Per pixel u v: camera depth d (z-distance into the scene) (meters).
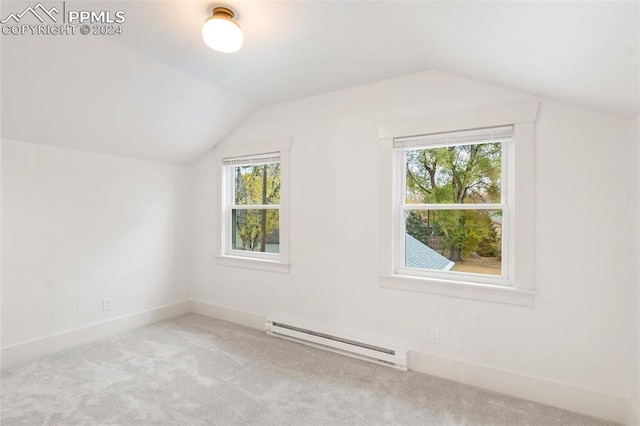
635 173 1.77
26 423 1.75
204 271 3.75
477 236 2.33
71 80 2.23
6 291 2.43
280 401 2.00
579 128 1.95
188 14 1.79
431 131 2.38
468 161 2.37
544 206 2.04
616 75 1.36
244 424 1.78
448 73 2.34
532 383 2.05
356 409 1.93
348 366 2.47
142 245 3.36
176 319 3.55
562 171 1.99
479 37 1.57
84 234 2.89
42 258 2.62
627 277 1.84
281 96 3.00
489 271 2.29
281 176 3.12
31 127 2.44
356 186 2.72
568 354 1.97
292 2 1.62
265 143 3.23
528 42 1.40
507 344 2.14
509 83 2.03
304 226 2.99
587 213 1.93
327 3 1.62
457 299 2.30
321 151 2.90
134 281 3.29
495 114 2.16
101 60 2.20
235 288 3.47
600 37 1.13
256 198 3.47
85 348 2.75
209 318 3.60
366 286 2.66
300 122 3.03
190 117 3.04
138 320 3.30
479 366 2.21
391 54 2.18
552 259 2.01
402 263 2.57
